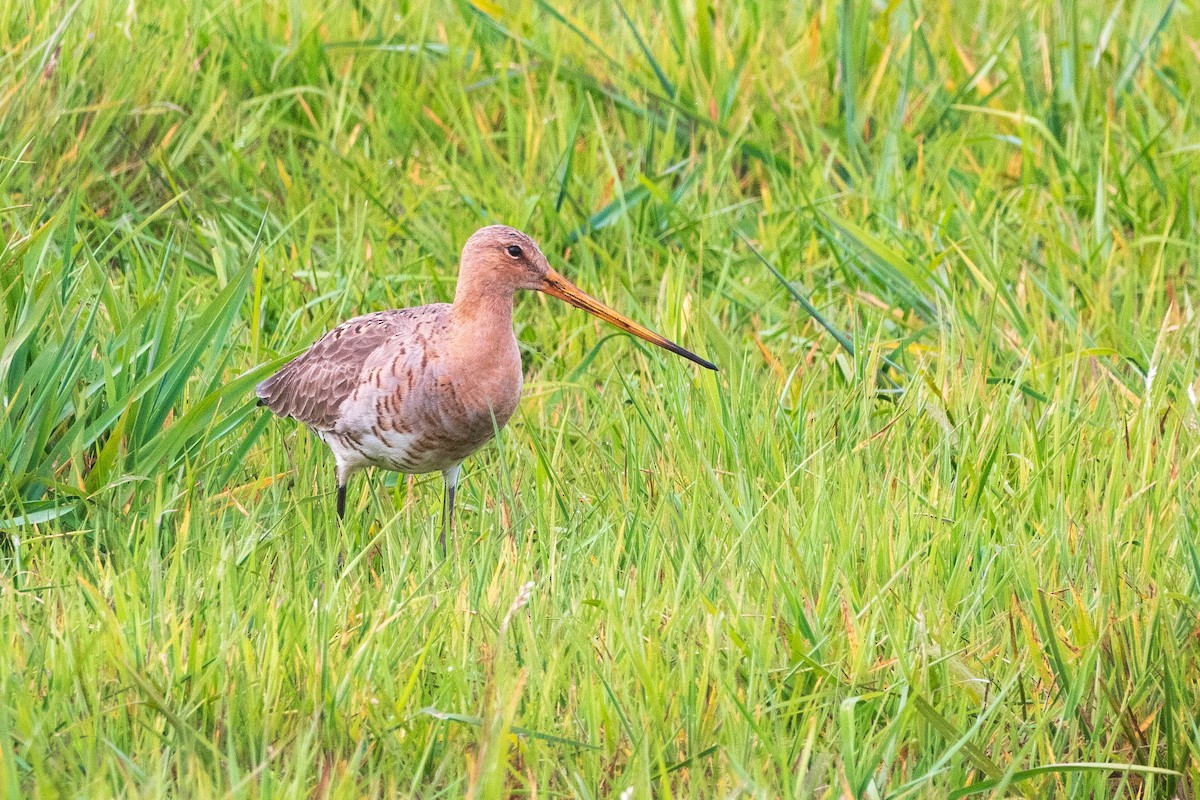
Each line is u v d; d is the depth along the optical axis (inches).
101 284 428.8
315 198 573.3
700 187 595.5
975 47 686.5
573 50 653.9
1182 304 526.3
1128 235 587.8
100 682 316.5
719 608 348.2
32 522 383.2
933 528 383.6
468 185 575.8
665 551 367.9
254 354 459.5
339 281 521.3
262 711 310.8
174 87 592.7
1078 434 418.0
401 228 560.7
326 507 421.4
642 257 554.3
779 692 325.7
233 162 575.5
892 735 310.8
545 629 346.0
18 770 295.0
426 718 317.7
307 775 303.0
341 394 419.5
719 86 628.4
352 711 317.4
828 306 534.0
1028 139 602.9
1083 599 351.9
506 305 418.9
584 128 615.5
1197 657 336.8
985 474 392.8
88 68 569.3
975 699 328.2
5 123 530.3
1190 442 417.4
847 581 349.4
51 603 342.0
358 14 665.0
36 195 527.2
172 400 414.9
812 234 558.6
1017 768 318.3
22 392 397.7
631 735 307.7
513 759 315.6
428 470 426.9
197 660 322.7
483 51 649.6
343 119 609.3
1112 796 327.3
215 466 419.2
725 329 515.5
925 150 609.9
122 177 564.7
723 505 393.4
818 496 384.5
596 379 499.8
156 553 349.1
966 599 356.2
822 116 637.3
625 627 337.4
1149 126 616.1
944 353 461.4
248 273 422.6
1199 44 660.7
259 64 621.6
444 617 346.9
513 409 426.0
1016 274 542.0
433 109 626.8
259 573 366.6
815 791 310.5
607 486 415.8
